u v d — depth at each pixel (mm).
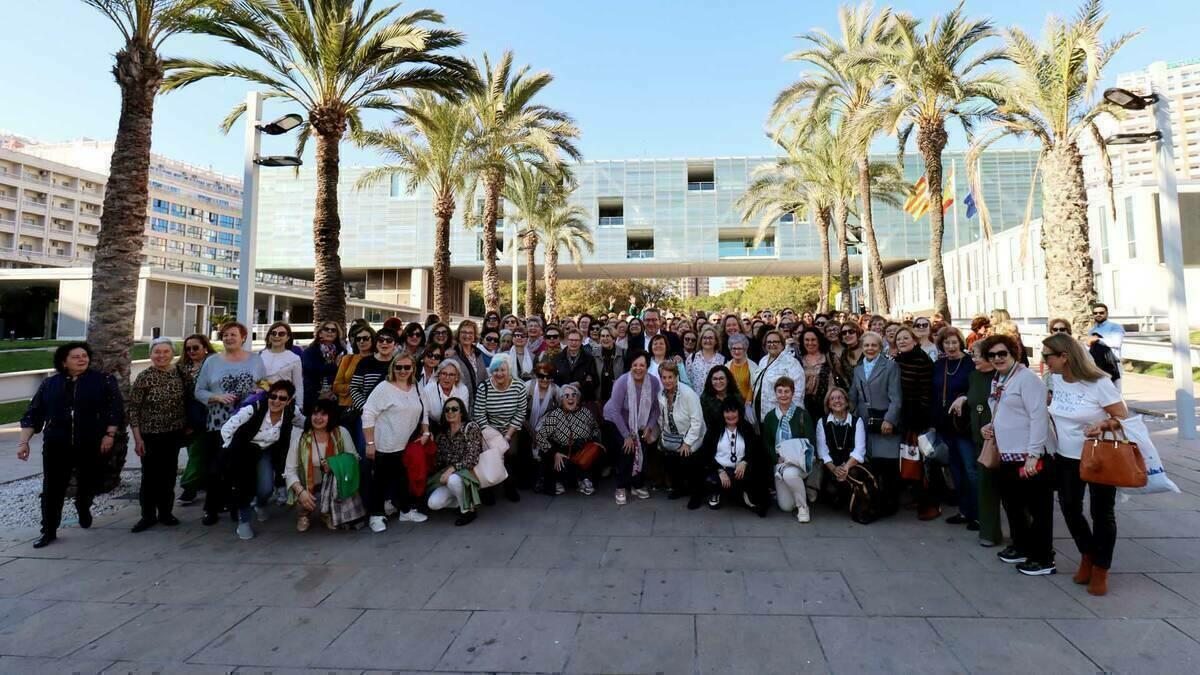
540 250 46719
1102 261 23484
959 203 44281
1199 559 3871
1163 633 2934
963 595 3422
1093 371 3387
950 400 4691
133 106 6258
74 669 2789
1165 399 10648
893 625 3080
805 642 2926
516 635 3053
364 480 4840
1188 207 20766
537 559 4117
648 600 3434
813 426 5090
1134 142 8094
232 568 4031
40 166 78062
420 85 10805
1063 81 9625
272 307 37969
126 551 4379
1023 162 44375
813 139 21781
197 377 5301
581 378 6598
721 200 47188
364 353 5758
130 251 6211
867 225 18719
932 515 4863
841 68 17516
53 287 35469
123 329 6133
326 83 9875
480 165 16719
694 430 5258
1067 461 3506
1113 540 3352
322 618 3279
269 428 4805
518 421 5609
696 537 4535
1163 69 7793
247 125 7426
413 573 3904
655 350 6113
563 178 19250
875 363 5043
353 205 50031
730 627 3092
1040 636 2932
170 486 4977
